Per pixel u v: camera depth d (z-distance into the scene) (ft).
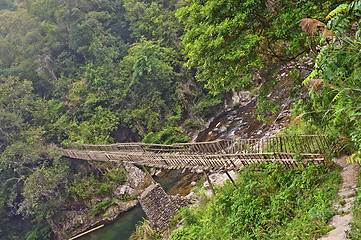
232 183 36.65
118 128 101.50
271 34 26.68
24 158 76.95
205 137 87.92
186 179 66.08
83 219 75.46
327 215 18.28
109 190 79.87
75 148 84.02
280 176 28.37
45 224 78.18
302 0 25.55
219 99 102.58
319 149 26.40
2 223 78.13
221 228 29.58
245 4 24.84
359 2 11.42
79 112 98.99
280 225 23.20
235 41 26.73
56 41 111.96
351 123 20.36
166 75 102.17
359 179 19.19
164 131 95.61
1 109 82.79
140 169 81.97
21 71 100.37
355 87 11.93
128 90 102.58
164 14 116.47
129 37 127.44
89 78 101.04
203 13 29.32
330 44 13.05
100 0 122.62
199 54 29.12
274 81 31.09
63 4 109.09
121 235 61.21
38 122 93.76
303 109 27.04
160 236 46.26
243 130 72.69
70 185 81.46
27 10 114.32
